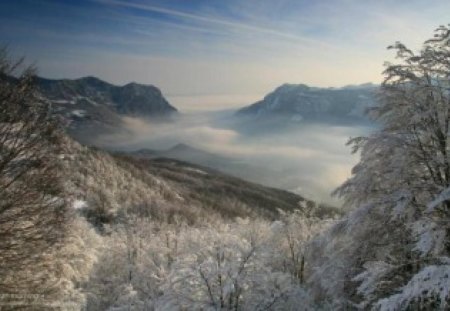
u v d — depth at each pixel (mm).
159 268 27516
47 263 13531
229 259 14797
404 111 13664
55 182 12742
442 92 13242
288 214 24625
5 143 11133
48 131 12289
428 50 13266
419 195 13273
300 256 22406
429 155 13047
